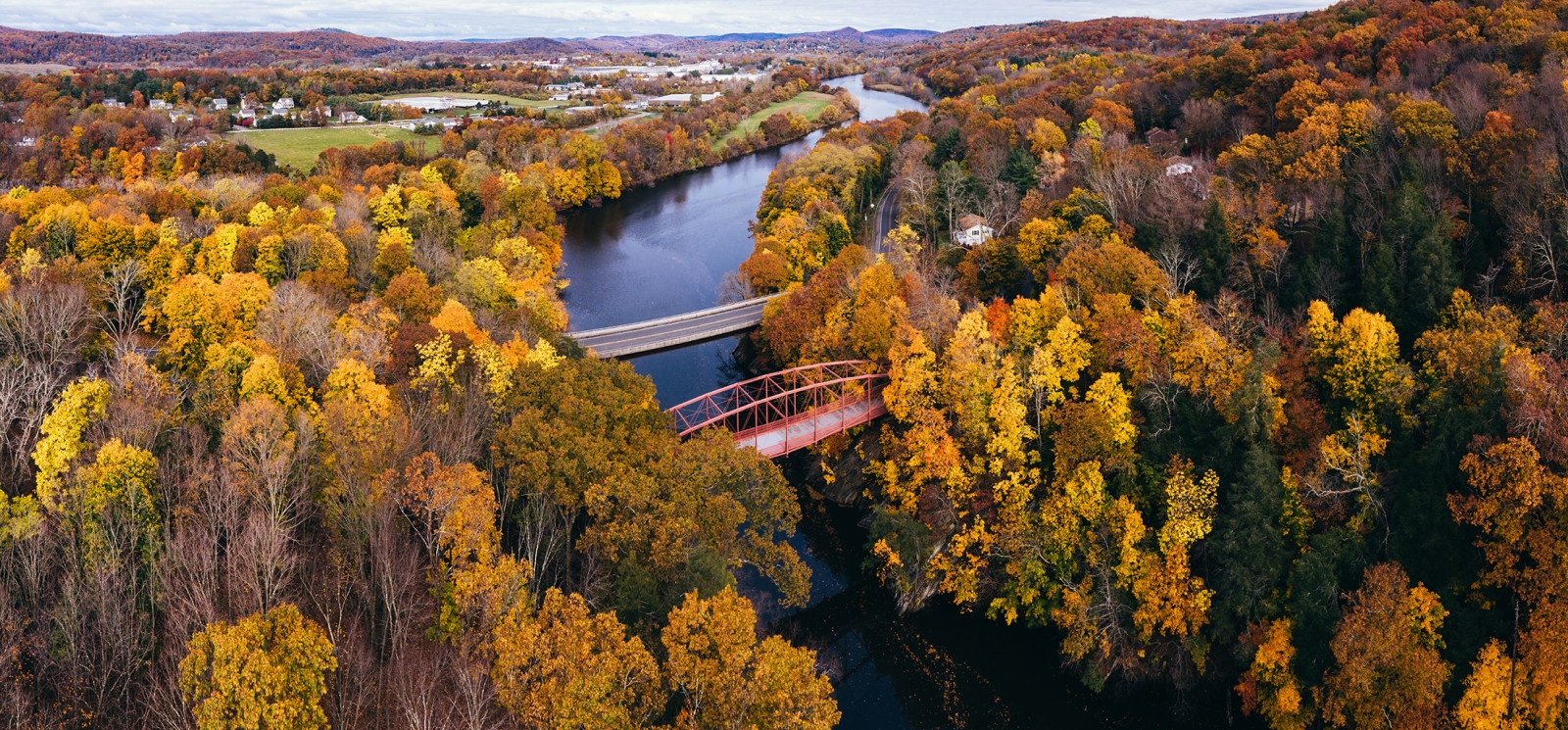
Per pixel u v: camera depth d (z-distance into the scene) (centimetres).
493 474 7188
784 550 7088
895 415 9125
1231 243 9425
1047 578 7750
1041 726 6906
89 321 9588
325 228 13288
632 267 17162
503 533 6900
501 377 8131
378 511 5897
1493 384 6569
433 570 5941
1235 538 6750
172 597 4988
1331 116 11169
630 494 6338
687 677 4925
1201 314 8356
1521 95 10131
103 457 5522
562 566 6738
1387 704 5853
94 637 4788
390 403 7319
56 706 4369
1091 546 7575
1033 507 8094
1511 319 7369
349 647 5222
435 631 5538
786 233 14812
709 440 7381
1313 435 7400
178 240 12850
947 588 7919
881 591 8325
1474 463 6016
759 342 12506
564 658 4550
